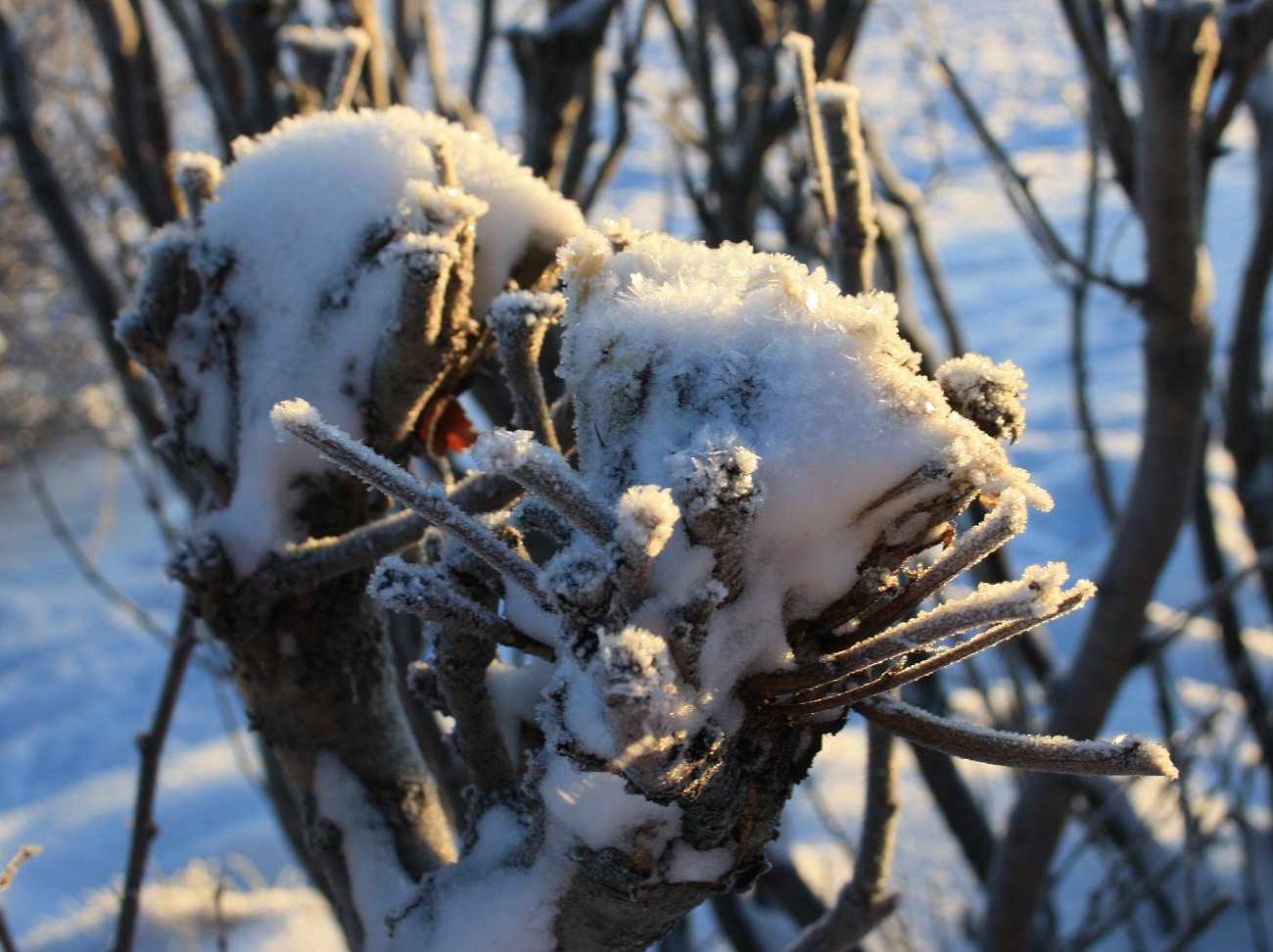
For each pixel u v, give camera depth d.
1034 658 1.92
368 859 0.83
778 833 0.68
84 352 6.73
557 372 0.66
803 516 0.63
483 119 1.65
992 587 0.61
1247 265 1.94
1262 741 2.03
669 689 0.61
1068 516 5.57
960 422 0.63
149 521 7.25
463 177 0.81
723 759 0.65
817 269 0.65
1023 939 1.43
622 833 0.67
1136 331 7.90
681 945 1.87
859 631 0.65
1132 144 1.26
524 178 0.82
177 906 2.31
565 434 0.77
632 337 0.64
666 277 0.66
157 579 6.68
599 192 1.51
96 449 7.66
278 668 0.83
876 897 0.90
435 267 0.75
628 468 0.64
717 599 0.62
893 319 0.65
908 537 0.64
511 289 0.81
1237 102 1.22
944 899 2.41
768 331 0.64
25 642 6.11
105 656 5.95
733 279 0.65
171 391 0.82
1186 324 1.23
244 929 2.27
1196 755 1.68
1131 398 6.86
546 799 0.69
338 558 0.79
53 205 1.51
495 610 0.70
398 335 0.77
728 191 1.59
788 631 0.65
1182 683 3.47
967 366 0.66
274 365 0.81
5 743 5.24
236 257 0.81
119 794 4.25
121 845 3.91
